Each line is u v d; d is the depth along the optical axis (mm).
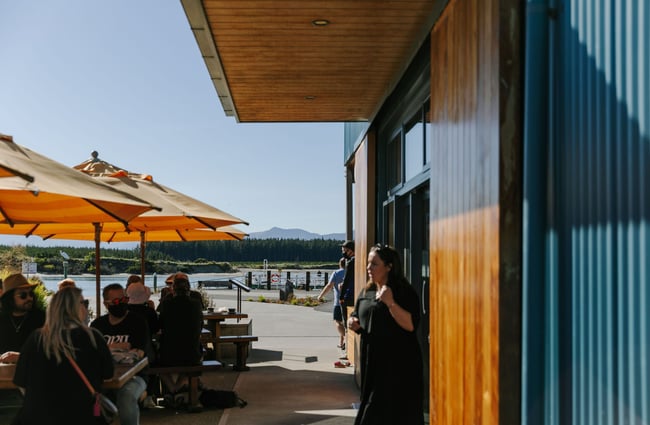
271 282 34344
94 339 4418
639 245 2293
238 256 106125
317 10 5438
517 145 3373
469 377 3953
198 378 7863
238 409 7926
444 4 4812
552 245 3021
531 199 3113
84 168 8016
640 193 2289
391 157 8781
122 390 6102
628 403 2359
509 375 3311
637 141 2309
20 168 4535
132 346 6582
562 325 2912
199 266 64375
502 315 3326
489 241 3531
